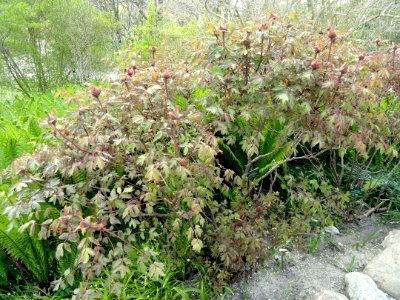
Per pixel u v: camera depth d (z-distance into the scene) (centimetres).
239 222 216
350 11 577
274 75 193
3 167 260
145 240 246
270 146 276
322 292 205
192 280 231
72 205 177
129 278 206
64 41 855
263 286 224
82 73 872
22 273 245
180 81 229
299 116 200
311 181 252
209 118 224
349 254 248
